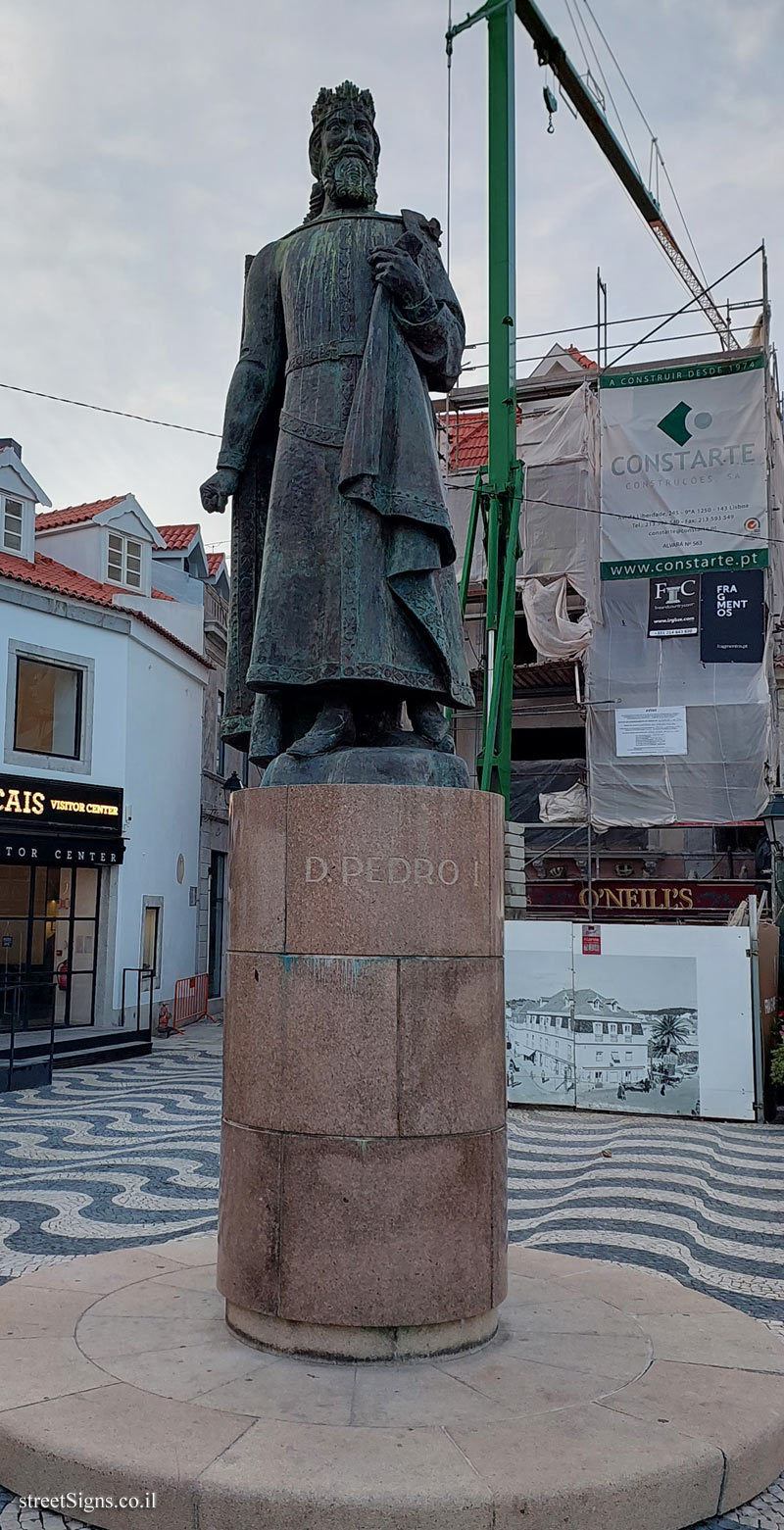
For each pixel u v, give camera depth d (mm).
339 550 5102
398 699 5398
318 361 5230
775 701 21422
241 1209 4461
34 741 20188
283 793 4574
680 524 21344
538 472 22234
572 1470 3477
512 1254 6094
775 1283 6543
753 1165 10305
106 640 21469
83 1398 3932
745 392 21375
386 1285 4234
